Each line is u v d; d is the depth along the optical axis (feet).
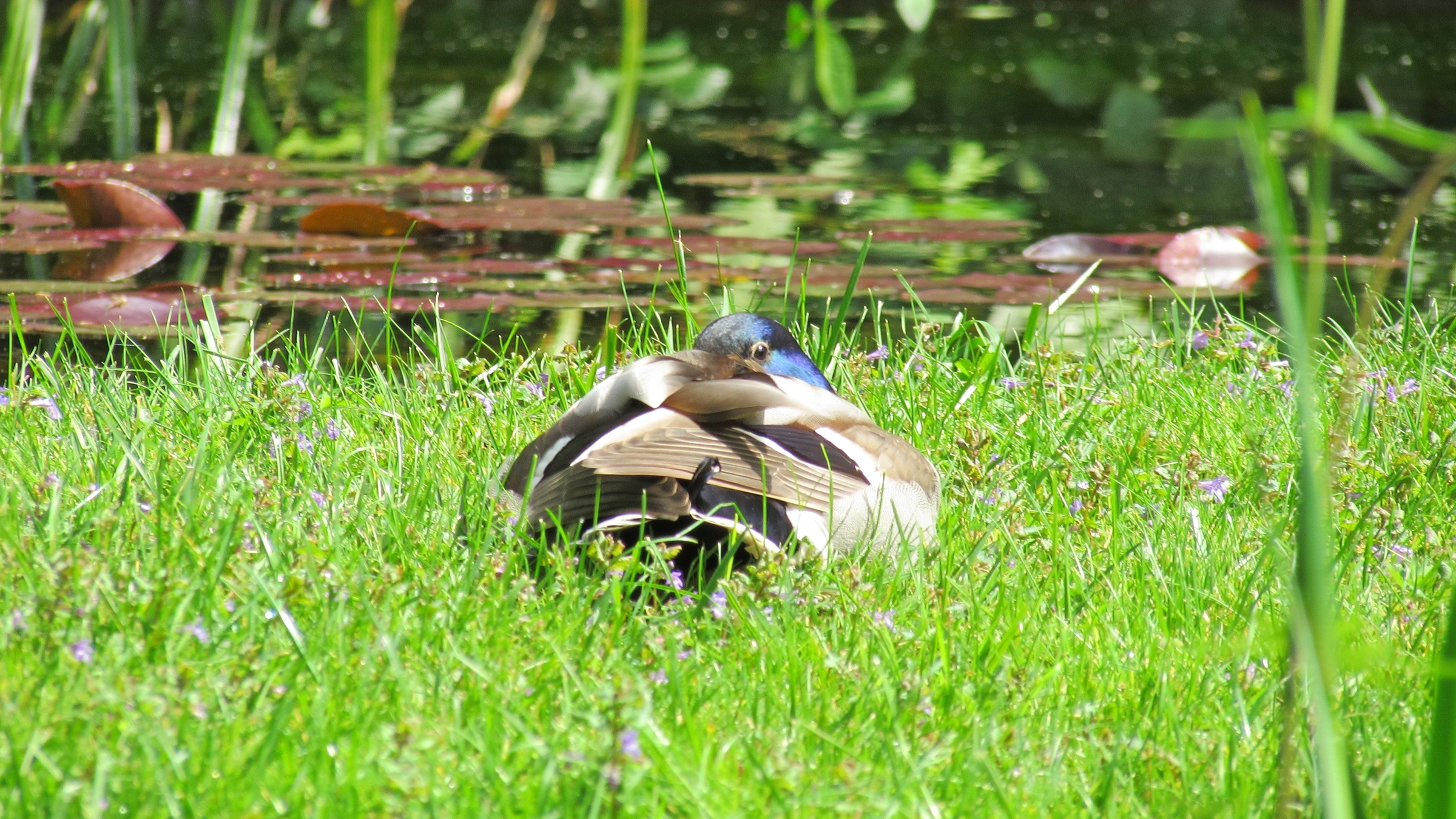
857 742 16.51
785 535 21.07
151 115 80.33
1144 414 30.12
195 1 122.42
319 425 27.02
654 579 20.84
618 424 22.36
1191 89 88.79
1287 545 23.36
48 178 64.13
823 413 22.27
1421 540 23.62
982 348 34.83
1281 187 11.76
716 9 128.57
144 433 25.46
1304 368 11.98
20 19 69.15
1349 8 114.52
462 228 52.95
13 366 31.91
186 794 14.14
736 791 14.92
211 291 43.96
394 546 21.63
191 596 18.08
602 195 63.26
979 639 19.76
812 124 82.12
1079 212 61.31
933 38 112.68
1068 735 16.75
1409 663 18.99
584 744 15.35
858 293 44.96
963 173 69.56
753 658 18.92
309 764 14.87
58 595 17.35
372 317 43.04
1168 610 21.06
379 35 64.39
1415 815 15.92
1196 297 46.09
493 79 94.43
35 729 14.52
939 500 23.26
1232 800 15.78
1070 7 129.70
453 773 15.01
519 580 19.95
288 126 78.95
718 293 45.52
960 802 15.31
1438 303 44.47
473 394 31.01
